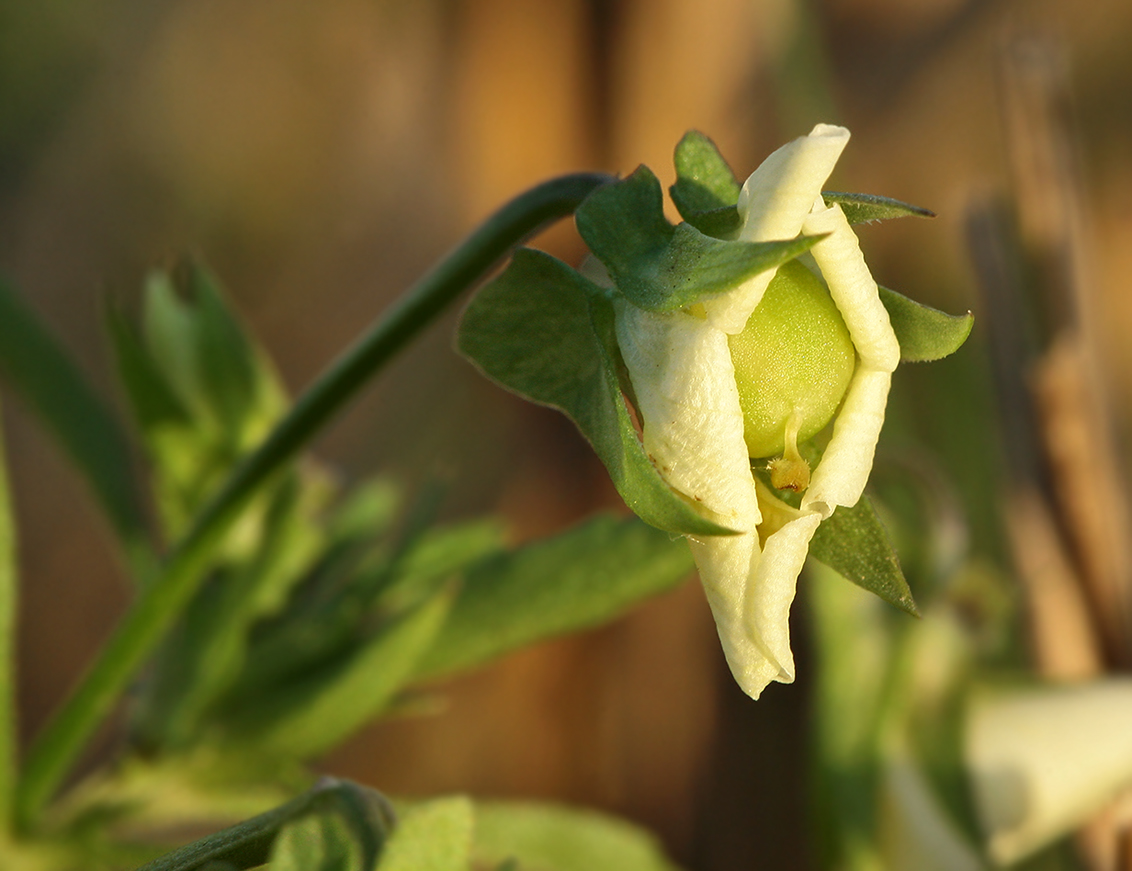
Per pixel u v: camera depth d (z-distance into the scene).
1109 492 0.17
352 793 0.13
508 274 0.13
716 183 0.13
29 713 0.25
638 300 0.13
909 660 0.16
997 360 0.18
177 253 0.17
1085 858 0.16
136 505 0.16
